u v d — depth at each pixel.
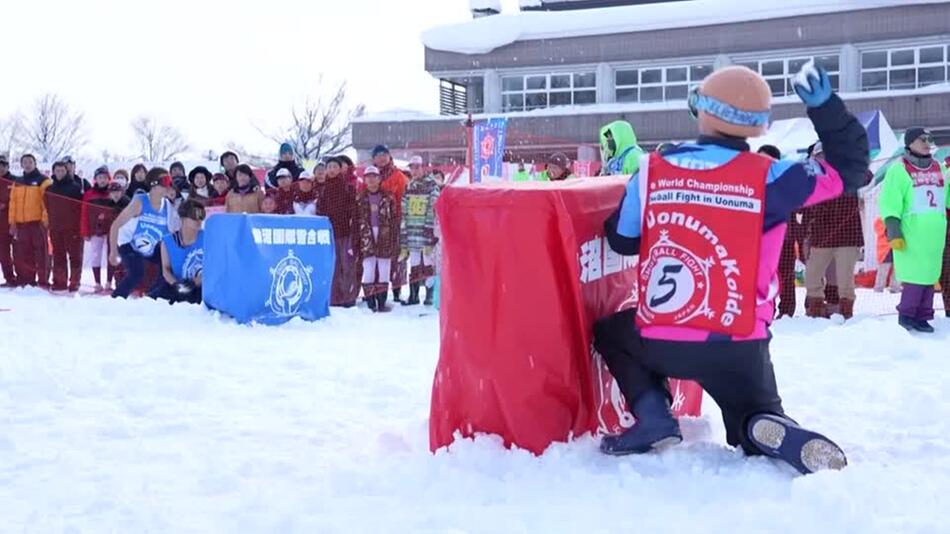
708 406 4.81
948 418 4.39
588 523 2.84
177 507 3.08
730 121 3.46
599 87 39.81
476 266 3.55
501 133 14.19
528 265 3.49
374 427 4.35
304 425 4.40
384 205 11.14
